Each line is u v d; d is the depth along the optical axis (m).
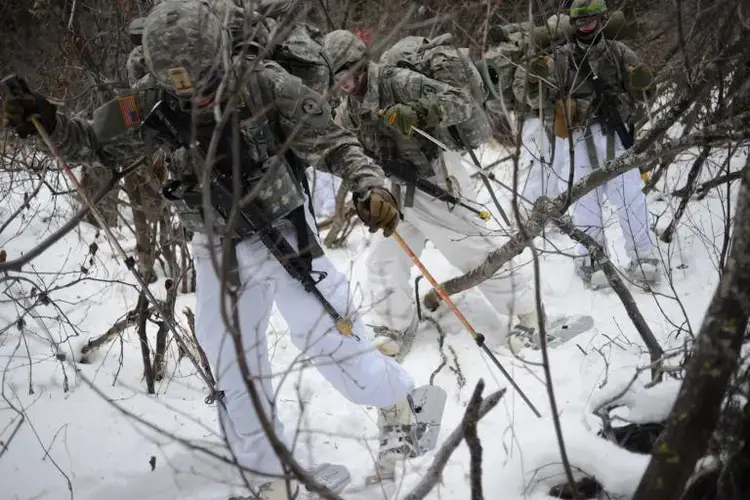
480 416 2.03
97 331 4.21
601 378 3.54
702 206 5.29
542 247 5.09
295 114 2.56
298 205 2.67
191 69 2.33
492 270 3.67
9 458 3.22
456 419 3.42
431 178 3.84
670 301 4.37
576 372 3.68
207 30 2.34
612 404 3.08
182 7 2.38
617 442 2.90
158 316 3.71
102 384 3.77
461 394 3.65
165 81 2.40
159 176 3.62
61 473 3.15
